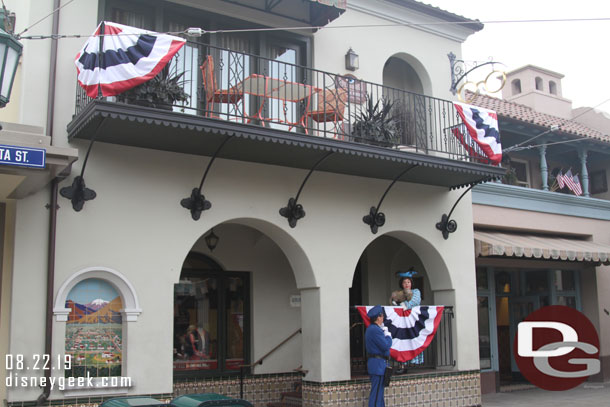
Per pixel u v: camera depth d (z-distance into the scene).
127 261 8.73
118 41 8.08
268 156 9.76
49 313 8.02
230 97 10.13
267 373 11.84
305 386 10.49
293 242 10.30
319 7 11.00
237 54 9.98
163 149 9.22
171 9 10.16
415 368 11.93
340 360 10.41
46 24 8.74
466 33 13.53
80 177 8.48
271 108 10.66
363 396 10.54
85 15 9.09
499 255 13.64
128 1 9.85
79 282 8.52
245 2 10.74
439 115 11.66
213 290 11.74
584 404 12.75
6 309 8.08
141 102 8.50
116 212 8.75
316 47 11.41
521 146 16.22
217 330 11.63
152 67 8.20
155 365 8.71
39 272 8.12
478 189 13.71
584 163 16.72
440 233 12.02
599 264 16.27
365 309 10.73
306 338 10.59
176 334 11.23
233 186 9.80
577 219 15.98
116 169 8.84
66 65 8.79
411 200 11.73
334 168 10.59
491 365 14.62
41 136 7.16
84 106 8.45
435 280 12.17
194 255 11.69
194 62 10.31
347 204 10.95
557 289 16.31
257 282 12.07
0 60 6.66
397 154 10.09
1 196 8.09
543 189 15.50
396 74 13.33
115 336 8.69
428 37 13.03
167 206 9.16
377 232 11.21
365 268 13.70
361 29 12.03
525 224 14.65
